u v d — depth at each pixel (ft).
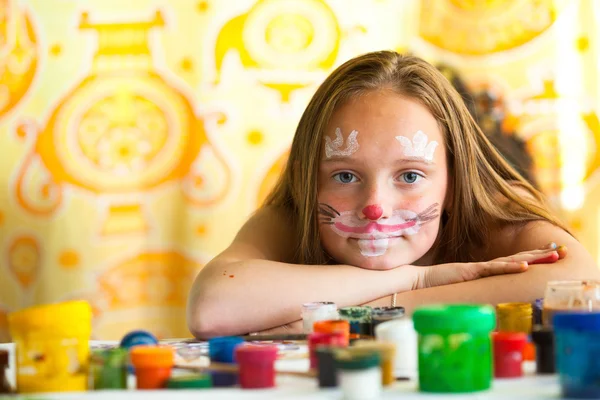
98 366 2.97
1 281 9.66
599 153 9.30
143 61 9.66
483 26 9.40
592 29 9.35
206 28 9.61
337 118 5.20
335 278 4.89
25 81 9.67
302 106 9.62
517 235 5.53
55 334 2.94
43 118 9.66
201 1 9.61
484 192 5.57
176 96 9.66
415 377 3.03
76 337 2.98
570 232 5.68
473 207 5.53
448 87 5.52
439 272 5.02
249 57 9.62
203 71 9.62
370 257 5.08
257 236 5.76
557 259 5.00
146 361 2.91
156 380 2.91
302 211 5.51
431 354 2.69
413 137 5.11
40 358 2.94
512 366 2.93
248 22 9.59
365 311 3.84
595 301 3.48
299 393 2.71
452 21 9.43
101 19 9.63
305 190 5.41
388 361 2.85
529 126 9.38
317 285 4.84
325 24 9.56
